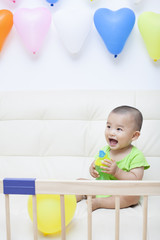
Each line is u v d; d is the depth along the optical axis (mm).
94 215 1055
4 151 1501
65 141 1485
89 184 792
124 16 1426
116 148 1226
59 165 1452
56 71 1615
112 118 1216
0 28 1483
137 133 1227
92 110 1503
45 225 889
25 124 1520
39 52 1608
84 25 1450
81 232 948
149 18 1432
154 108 1475
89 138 1479
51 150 1489
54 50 1601
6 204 825
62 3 1567
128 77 1594
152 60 1572
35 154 1497
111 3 1552
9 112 1530
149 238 924
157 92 1514
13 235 941
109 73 1599
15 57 1615
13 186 810
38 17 1460
